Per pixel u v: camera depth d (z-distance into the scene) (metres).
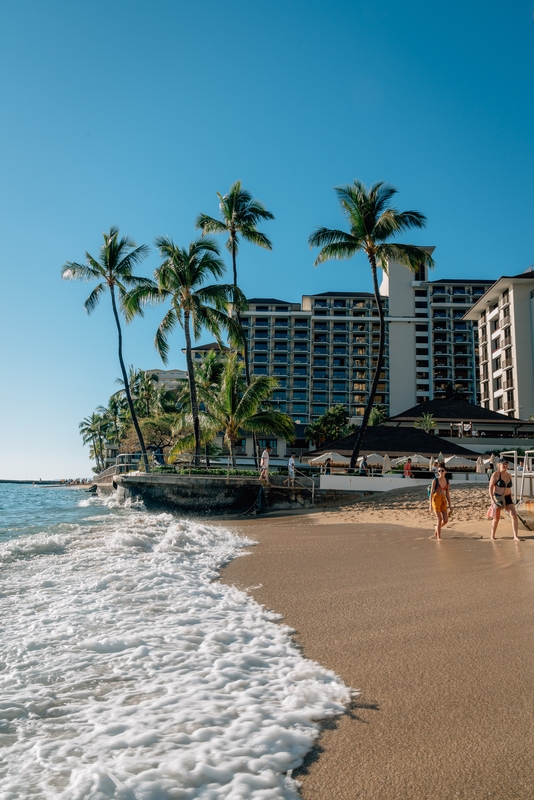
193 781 2.42
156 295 30.72
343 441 36.03
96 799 2.21
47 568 7.86
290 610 5.70
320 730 2.98
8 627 4.87
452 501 20.53
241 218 34.91
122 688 3.52
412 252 30.03
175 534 11.53
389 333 100.69
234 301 32.03
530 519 12.55
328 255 30.67
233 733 2.90
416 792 2.40
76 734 2.86
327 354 99.00
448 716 3.15
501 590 6.42
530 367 69.56
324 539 12.62
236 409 29.55
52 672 3.79
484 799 2.36
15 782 2.37
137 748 2.71
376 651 4.34
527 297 70.88
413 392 98.88
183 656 4.16
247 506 24.72
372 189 30.48
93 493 50.56
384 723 3.06
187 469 27.50
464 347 102.62
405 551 10.03
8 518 19.23
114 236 35.28
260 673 3.85
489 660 4.10
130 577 7.20
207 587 6.82
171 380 121.44
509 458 34.34
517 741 2.86
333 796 2.36
